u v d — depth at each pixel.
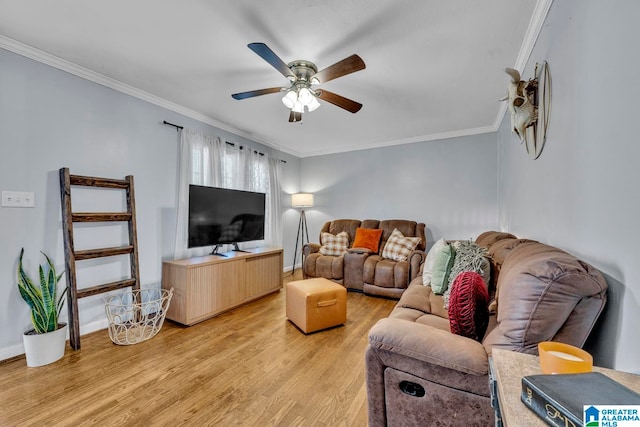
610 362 0.94
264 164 4.44
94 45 2.03
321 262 3.99
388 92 2.74
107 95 2.54
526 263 1.04
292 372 1.88
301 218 5.39
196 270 2.71
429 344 1.07
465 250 2.05
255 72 2.40
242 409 1.53
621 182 0.91
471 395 1.01
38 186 2.13
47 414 1.47
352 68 1.81
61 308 2.20
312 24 1.78
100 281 2.49
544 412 0.57
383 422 1.19
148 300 2.84
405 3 1.60
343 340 2.35
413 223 4.11
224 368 1.92
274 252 3.72
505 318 0.98
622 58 0.91
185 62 2.25
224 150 3.67
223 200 3.35
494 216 3.82
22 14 1.71
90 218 2.31
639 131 0.82
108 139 2.55
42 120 2.15
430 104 3.04
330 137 4.36
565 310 0.87
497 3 1.60
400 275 3.41
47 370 1.86
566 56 1.34
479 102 2.98
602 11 1.03
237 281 3.14
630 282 0.86
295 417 1.47
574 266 0.89
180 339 2.35
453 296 1.31
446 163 4.14
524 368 0.77
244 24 1.79
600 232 1.04
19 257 2.03
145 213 2.84
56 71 2.22
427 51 2.06
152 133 2.91
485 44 1.97
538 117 1.77
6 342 1.97
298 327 2.58
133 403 1.56
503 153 3.29
